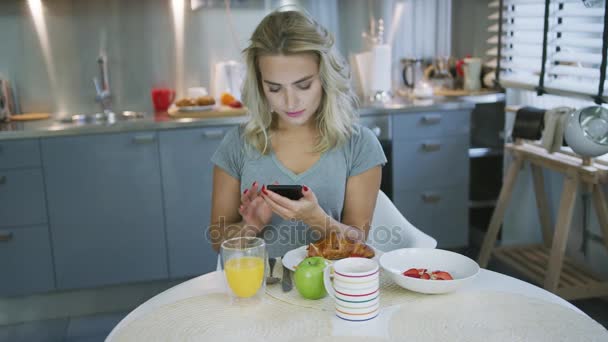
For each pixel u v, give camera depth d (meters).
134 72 3.52
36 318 3.06
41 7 3.36
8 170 2.89
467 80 3.61
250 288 1.30
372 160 1.71
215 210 1.77
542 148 2.99
